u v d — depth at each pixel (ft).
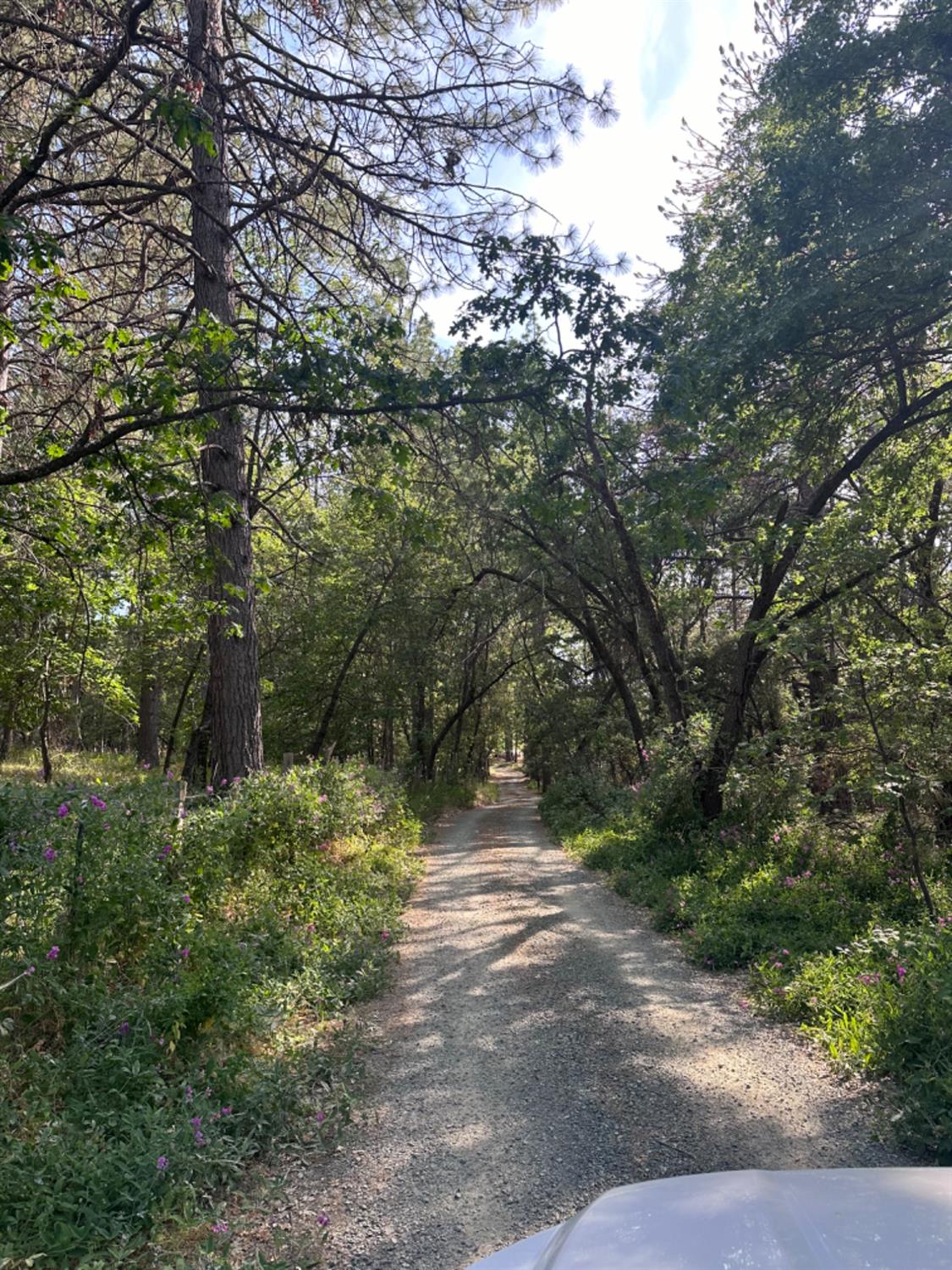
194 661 72.23
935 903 26.32
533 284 22.48
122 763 87.15
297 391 20.74
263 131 28.25
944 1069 14.32
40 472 20.75
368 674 84.74
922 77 29.91
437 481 29.63
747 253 35.40
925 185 28.84
